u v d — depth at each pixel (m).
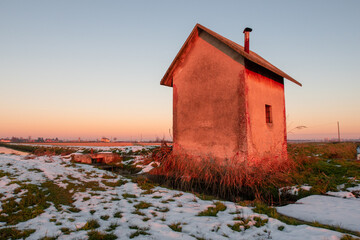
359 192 6.41
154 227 4.30
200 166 9.42
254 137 8.92
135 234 3.91
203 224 4.39
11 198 5.83
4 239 3.75
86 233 3.98
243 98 8.79
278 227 4.16
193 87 10.76
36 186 7.03
